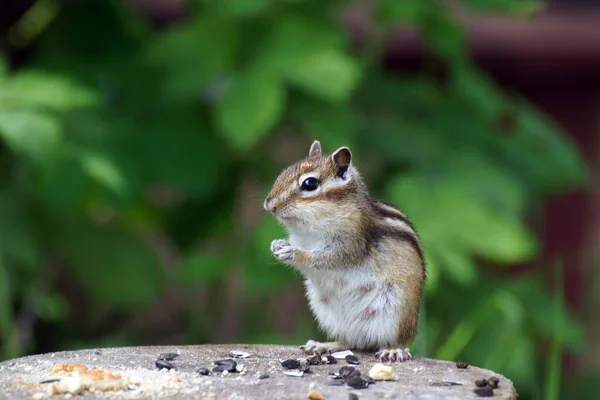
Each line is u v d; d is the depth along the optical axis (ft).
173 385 23.80
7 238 39.37
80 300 48.44
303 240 29.27
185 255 44.73
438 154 40.88
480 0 42.29
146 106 42.86
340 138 39.01
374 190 41.60
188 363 26.37
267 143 44.73
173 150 41.60
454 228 36.22
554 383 32.27
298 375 25.14
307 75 37.60
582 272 56.08
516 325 38.34
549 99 56.80
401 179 38.40
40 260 41.22
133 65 43.42
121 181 38.22
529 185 43.55
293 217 28.60
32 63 44.98
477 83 43.55
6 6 46.11
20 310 45.83
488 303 37.24
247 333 45.19
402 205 37.11
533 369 40.65
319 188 28.68
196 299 49.55
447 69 51.06
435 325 39.58
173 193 50.01
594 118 56.70
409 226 29.19
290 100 39.86
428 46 45.42
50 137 35.81
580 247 56.13
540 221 55.01
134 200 40.93
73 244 41.57
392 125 42.50
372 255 28.14
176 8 51.26
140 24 46.85
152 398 22.67
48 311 44.04
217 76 39.93
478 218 36.40
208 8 41.45
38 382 23.90
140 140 41.50
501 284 41.91
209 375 25.02
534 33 54.60
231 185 45.06
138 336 49.19
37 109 37.11
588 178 45.27
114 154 40.34
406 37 51.72
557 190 45.32
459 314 40.37
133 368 25.62
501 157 43.27
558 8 56.65
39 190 39.55
